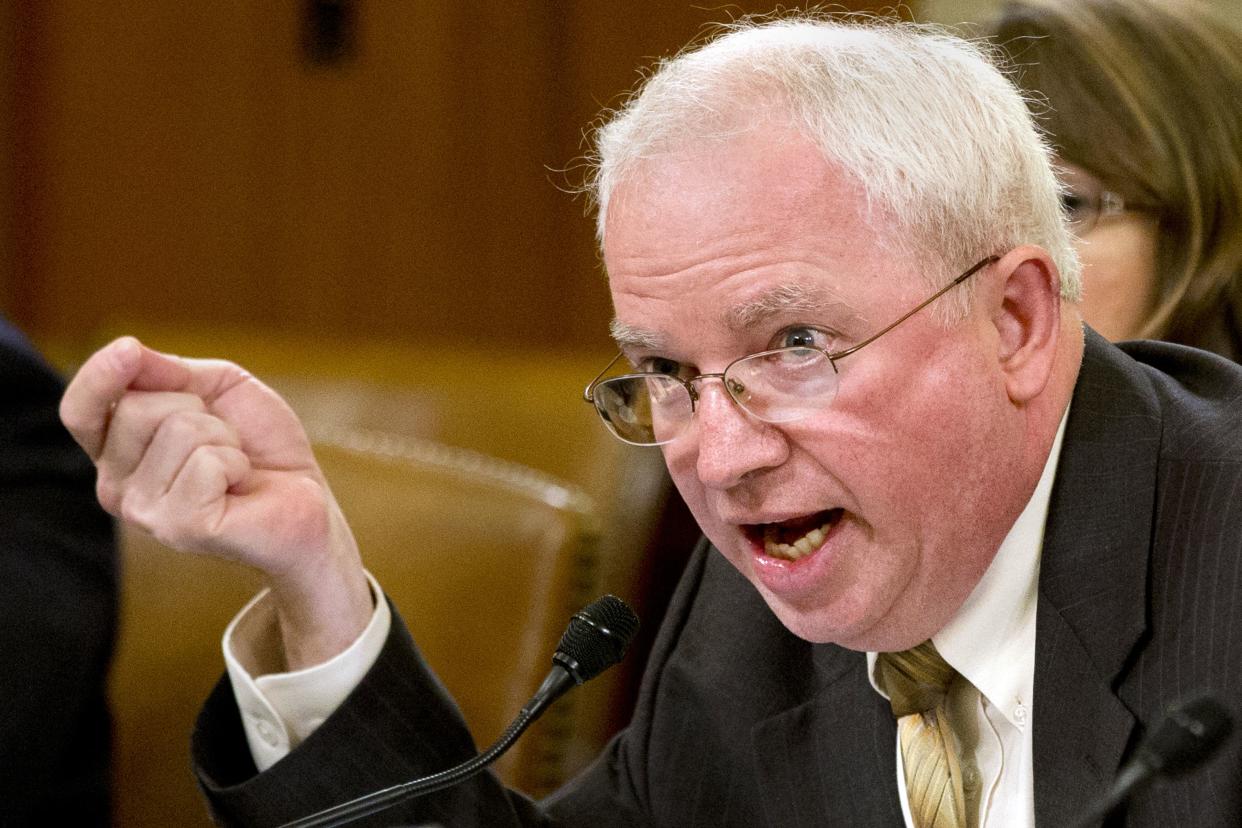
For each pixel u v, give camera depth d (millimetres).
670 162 4547
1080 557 4902
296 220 15195
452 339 14891
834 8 11453
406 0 14680
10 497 7543
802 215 4441
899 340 4492
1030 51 7547
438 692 5648
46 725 7176
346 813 4812
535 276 14609
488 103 14508
